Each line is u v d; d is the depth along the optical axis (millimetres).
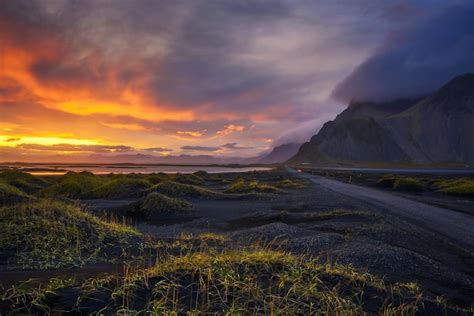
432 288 9258
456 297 8680
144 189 36750
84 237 11867
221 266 6625
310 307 5273
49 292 5414
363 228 17906
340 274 7379
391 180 52719
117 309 4887
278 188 45625
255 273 6598
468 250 14203
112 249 11188
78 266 8883
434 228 18594
